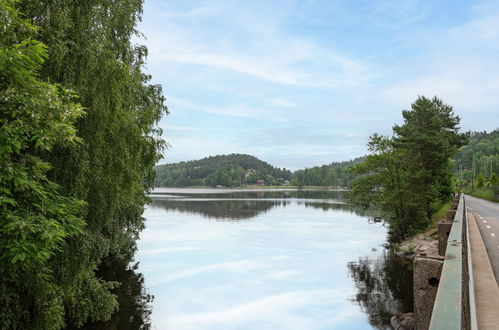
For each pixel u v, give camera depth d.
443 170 32.50
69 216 9.46
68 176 10.79
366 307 18.45
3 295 9.30
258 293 21.02
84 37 11.16
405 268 25.33
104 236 17.62
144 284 22.77
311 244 34.59
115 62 12.46
